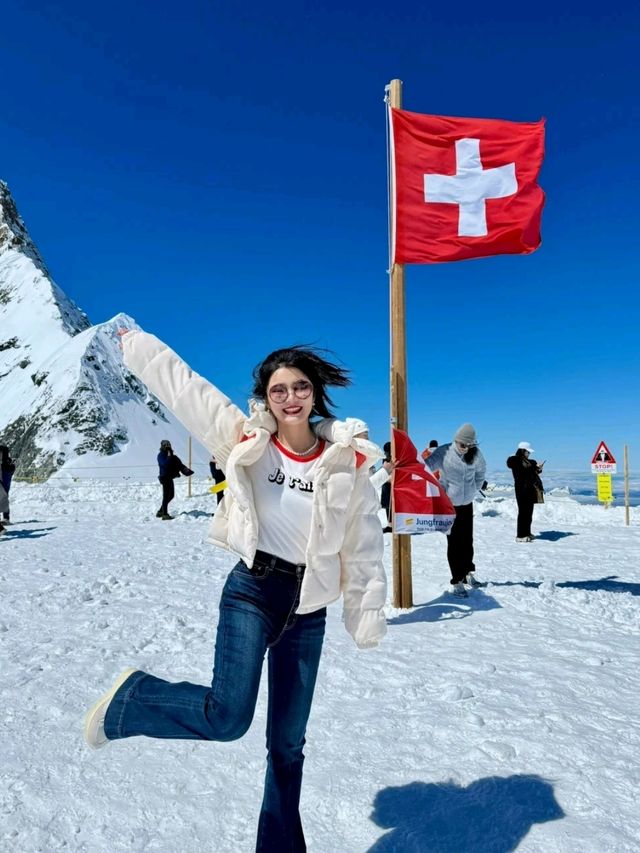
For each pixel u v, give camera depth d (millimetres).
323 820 2518
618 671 4137
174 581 7398
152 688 2158
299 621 2264
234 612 2193
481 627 5211
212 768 2912
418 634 5031
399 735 3201
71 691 3850
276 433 2375
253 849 2340
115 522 15203
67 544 10945
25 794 2670
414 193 5945
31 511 18578
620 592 6648
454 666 4223
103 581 7152
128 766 2924
